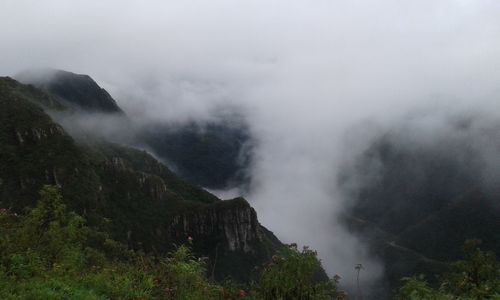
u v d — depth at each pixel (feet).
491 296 49.57
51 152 278.26
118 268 42.29
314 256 40.60
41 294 31.65
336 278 41.81
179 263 40.45
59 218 49.37
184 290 39.09
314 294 38.99
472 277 79.51
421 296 44.39
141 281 39.45
